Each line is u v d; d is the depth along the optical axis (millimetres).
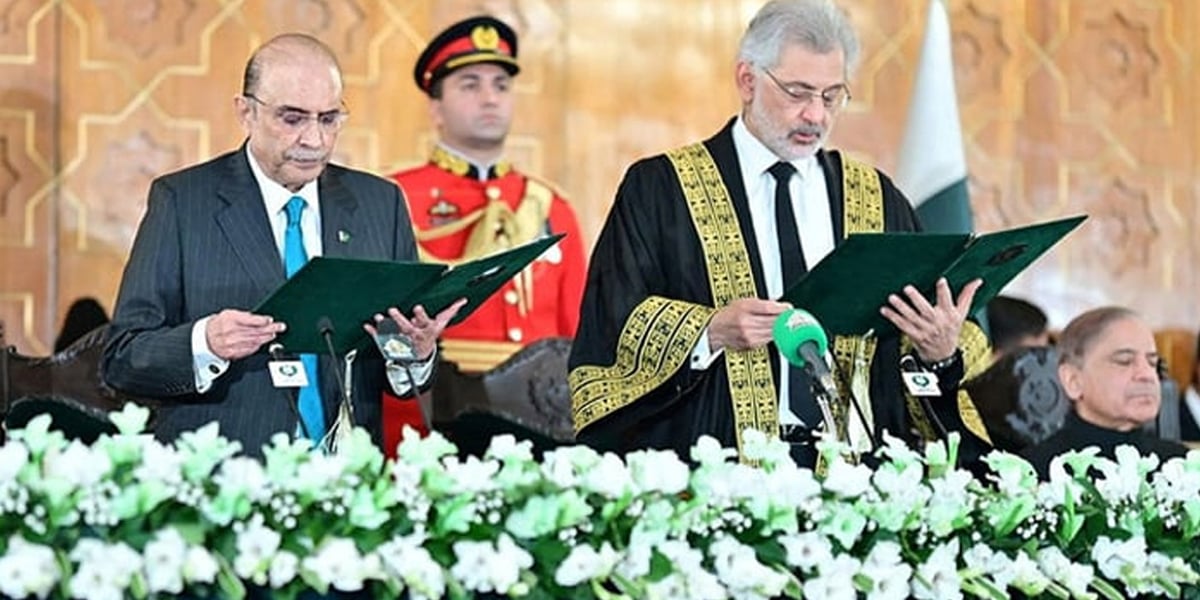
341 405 8109
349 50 15305
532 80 15695
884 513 7352
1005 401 12438
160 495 6410
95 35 14867
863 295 8422
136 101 14906
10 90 14680
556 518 6832
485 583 6730
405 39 15430
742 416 8992
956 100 15812
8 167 14656
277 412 8734
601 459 7082
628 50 15906
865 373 8883
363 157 15273
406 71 15414
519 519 6848
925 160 14477
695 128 15984
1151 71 16922
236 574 6492
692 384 8820
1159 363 12117
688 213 9258
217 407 8703
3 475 6309
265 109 8797
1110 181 16781
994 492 7730
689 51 16016
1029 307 14570
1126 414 10602
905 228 9547
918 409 9016
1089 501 7785
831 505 7312
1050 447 10539
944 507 7430
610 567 6848
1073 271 16688
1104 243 16750
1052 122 16672
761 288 9211
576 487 6945
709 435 9016
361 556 6645
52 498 6328
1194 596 7887
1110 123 16797
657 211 9273
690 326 8758
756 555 7180
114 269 14797
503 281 8219
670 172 9352
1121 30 16859
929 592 7352
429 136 15406
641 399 8859
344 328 8047
